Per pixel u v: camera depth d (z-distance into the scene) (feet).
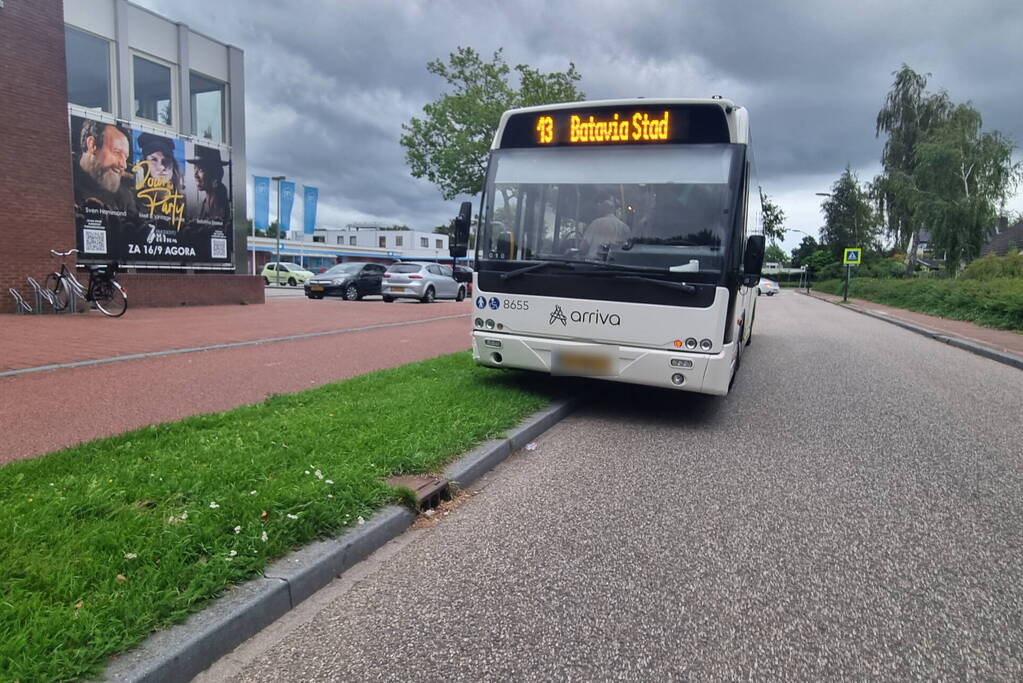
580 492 15.51
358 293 82.64
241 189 65.67
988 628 9.94
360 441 16.16
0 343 31.30
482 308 22.94
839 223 202.18
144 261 55.83
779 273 298.76
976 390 30.45
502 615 10.04
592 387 25.70
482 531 13.17
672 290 20.16
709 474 17.06
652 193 20.75
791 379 32.60
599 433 20.88
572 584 11.05
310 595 10.53
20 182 43.11
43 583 9.02
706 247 19.98
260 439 16.05
